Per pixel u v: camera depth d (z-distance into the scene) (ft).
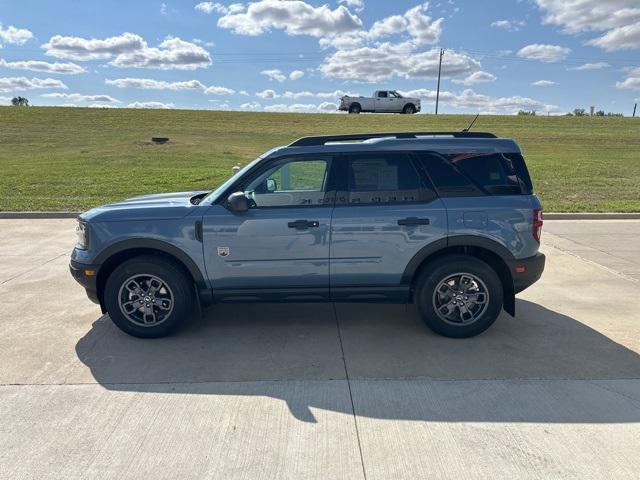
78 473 8.45
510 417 10.10
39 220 32.17
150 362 12.72
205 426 9.82
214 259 13.79
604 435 9.47
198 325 15.30
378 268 13.83
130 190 42.75
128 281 13.94
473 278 13.85
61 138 89.61
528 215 13.70
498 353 13.17
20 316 15.92
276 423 9.92
